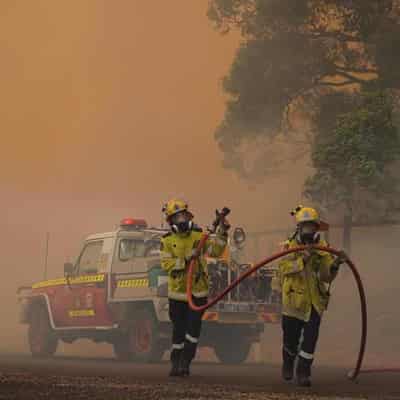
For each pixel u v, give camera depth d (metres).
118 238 36.41
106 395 15.38
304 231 19.75
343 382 21.00
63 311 38.69
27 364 29.06
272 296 34.53
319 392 17.42
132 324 34.75
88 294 37.16
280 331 48.81
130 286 34.94
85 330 37.41
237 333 35.34
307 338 19.62
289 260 19.88
